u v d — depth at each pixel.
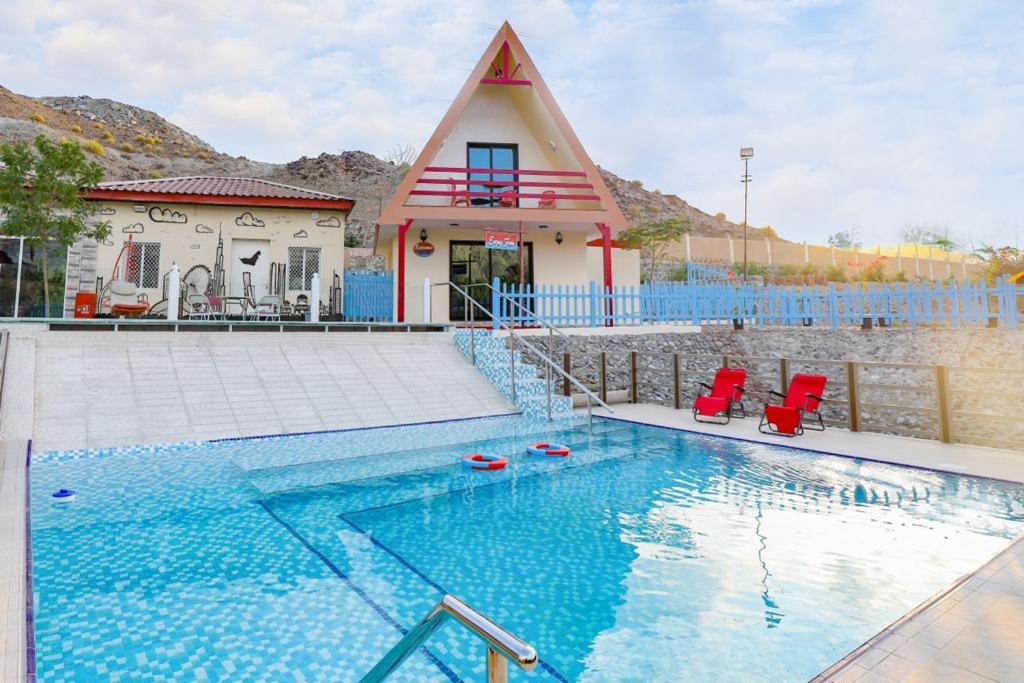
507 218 17.36
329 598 3.97
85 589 4.02
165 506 5.88
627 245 37.16
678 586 4.17
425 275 18.89
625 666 3.13
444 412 10.97
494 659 1.55
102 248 17.09
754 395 15.17
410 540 5.13
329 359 12.17
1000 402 12.12
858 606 3.79
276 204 18.42
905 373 13.71
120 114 99.06
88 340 10.47
